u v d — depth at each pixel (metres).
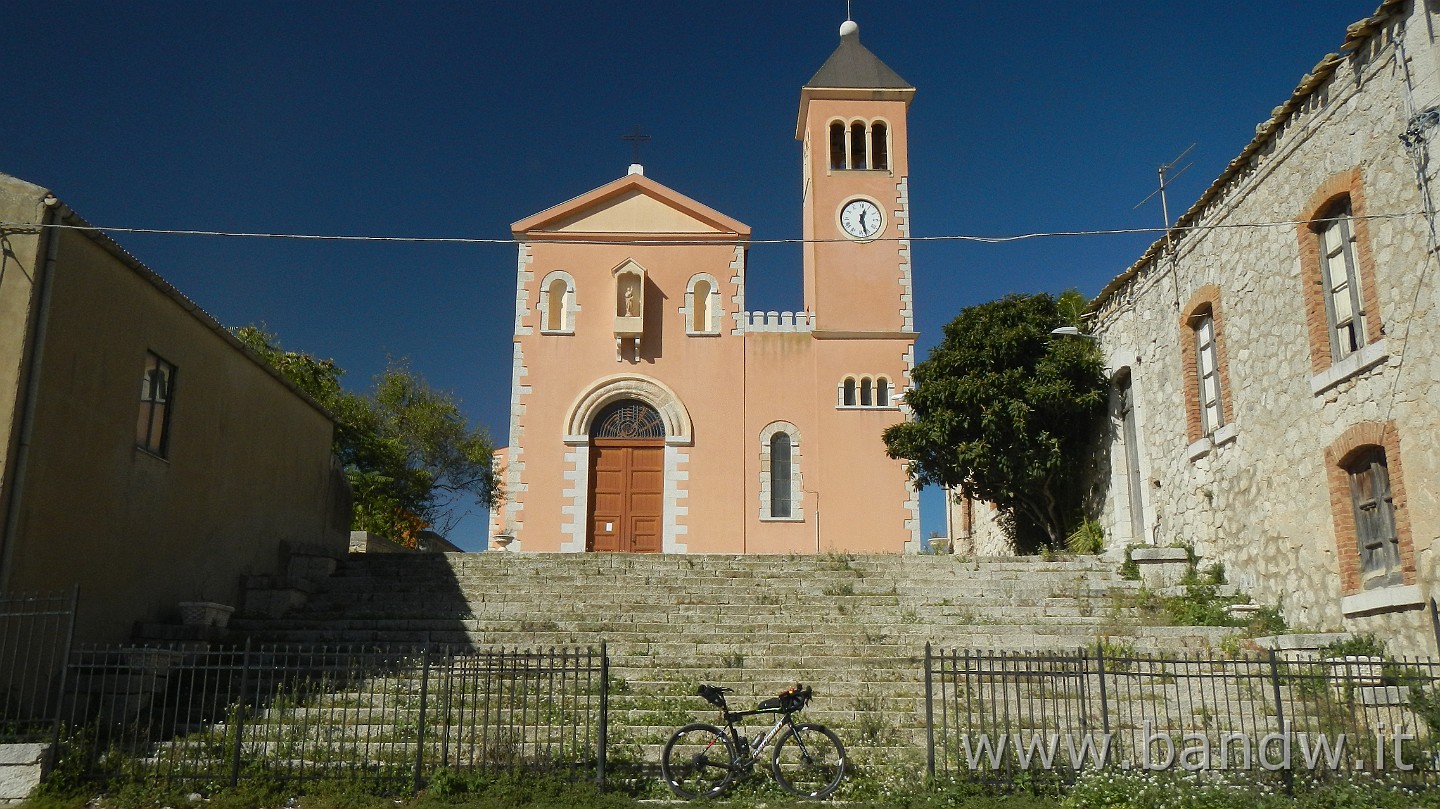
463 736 11.16
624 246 29.03
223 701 12.20
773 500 27.66
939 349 21.72
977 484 21.48
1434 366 11.27
